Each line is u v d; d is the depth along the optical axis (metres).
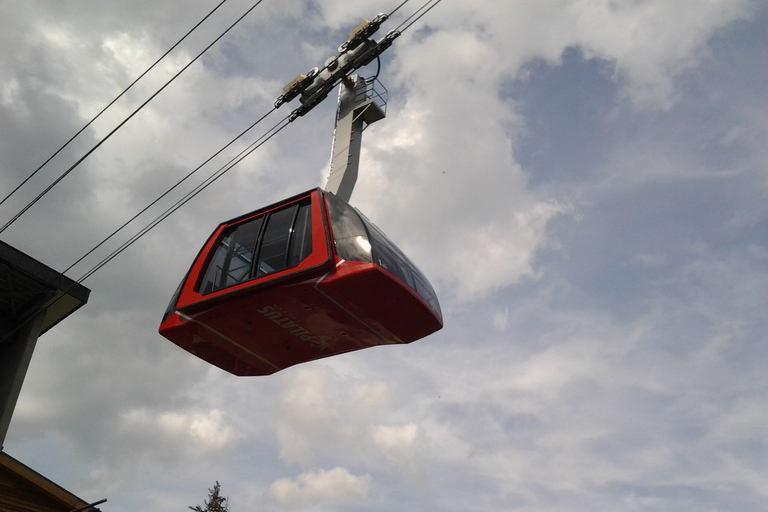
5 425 21.38
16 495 16.12
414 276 13.04
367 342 13.45
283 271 11.99
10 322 23.53
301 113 16.19
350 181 15.57
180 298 13.23
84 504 16.80
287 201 13.10
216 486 37.81
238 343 13.70
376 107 16.03
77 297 23.38
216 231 13.67
